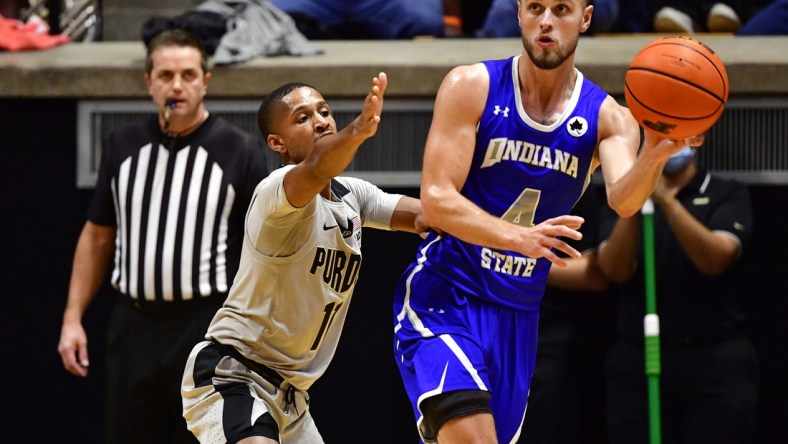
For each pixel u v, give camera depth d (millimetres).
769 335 14453
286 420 9586
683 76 7977
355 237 9352
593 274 13344
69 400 14859
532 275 9594
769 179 14570
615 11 16703
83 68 14750
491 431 8922
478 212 8672
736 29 17031
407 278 9727
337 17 16688
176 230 12477
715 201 13516
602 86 14477
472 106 9188
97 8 17797
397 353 9664
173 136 12625
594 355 13836
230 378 9320
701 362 13227
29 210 14930
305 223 8812
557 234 8148
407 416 14562
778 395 14344
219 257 12484
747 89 14477
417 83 14617
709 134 14672
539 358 13367
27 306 14898
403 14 16656
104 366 14844
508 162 9258
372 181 14836
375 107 7832
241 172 12539
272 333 9281
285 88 9406
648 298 13016
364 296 14562
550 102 9289
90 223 13094
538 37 8898
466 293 9484
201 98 12688
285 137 9320
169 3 17953
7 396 14898
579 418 13711
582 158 9320
